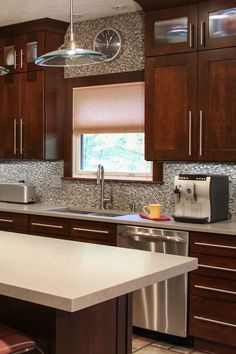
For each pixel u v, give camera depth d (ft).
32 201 17.29
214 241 11.85
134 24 15.40
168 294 12.53
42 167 17.74
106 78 16.02
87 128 16.61
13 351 6.44
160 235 12.59
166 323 12.60
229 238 11.64
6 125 17.34
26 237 10.12
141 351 12.25
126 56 15.58
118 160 16.34
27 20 16.22
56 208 16.07
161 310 12.66
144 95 14.74
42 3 14.28
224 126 12.71
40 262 7.70
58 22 16.35
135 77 15.38
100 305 7.59
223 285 11.77
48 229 14.87
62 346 7.04
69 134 17.06
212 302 11.94
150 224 12.77
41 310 7.13
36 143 16.62
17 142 17.06
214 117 12.86
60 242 9.55
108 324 7.75
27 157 16.85
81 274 6.92
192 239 12.17
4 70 10.68
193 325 12.24
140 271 7.13
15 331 6.94
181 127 13.43
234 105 12.55
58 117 16.93
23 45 16.76
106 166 16.61
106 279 6.66
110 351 7.82
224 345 11.96
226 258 11.70
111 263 7.67
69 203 17.04
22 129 16.93
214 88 12.84
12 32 16.97
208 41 12.91
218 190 12.92
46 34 16.24
